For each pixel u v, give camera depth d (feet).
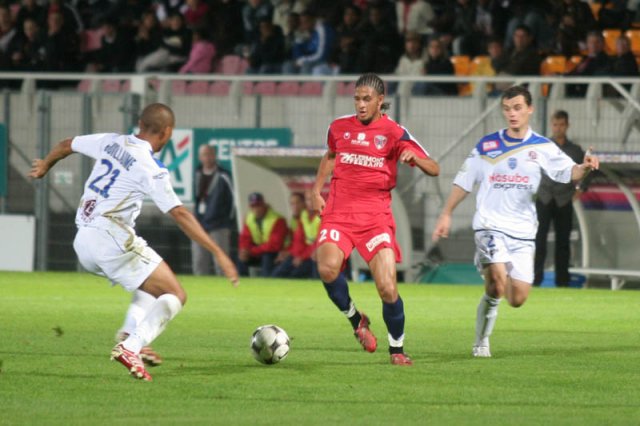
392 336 95.86
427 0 256.93
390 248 95.76
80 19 280.92
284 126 215.51
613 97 204.13
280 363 96.12
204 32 251.39
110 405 75.31
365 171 96.27
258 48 243.81
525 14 238.68
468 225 205.16
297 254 205.57
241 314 142.41
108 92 230.48
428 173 94.79
